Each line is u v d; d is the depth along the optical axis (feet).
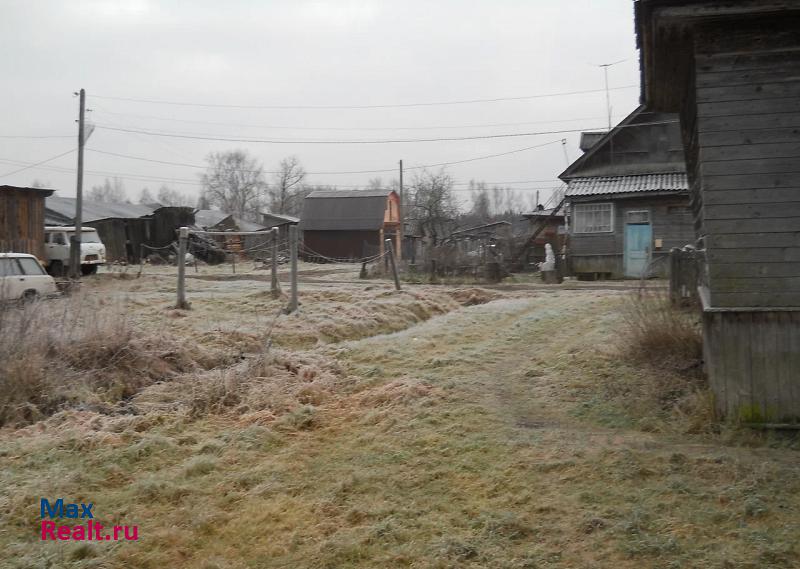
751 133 22.72
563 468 19.53
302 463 21.21
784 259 22.34
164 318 45.21
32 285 55.26
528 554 15.37
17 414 26.07
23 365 27.84
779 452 20.47
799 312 21.97
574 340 34.14
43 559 15.67
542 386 27.48
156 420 25.36
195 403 27.30
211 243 128.47
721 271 22.80
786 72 22.56
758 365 22.25
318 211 157.38
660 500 17.42
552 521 16.76
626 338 29.63
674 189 81.71
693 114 26.50
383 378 30.40
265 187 269.03
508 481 19.06
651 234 84.38
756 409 22.17
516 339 36.50
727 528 15.99
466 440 22.06
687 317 29.96
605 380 26.81
